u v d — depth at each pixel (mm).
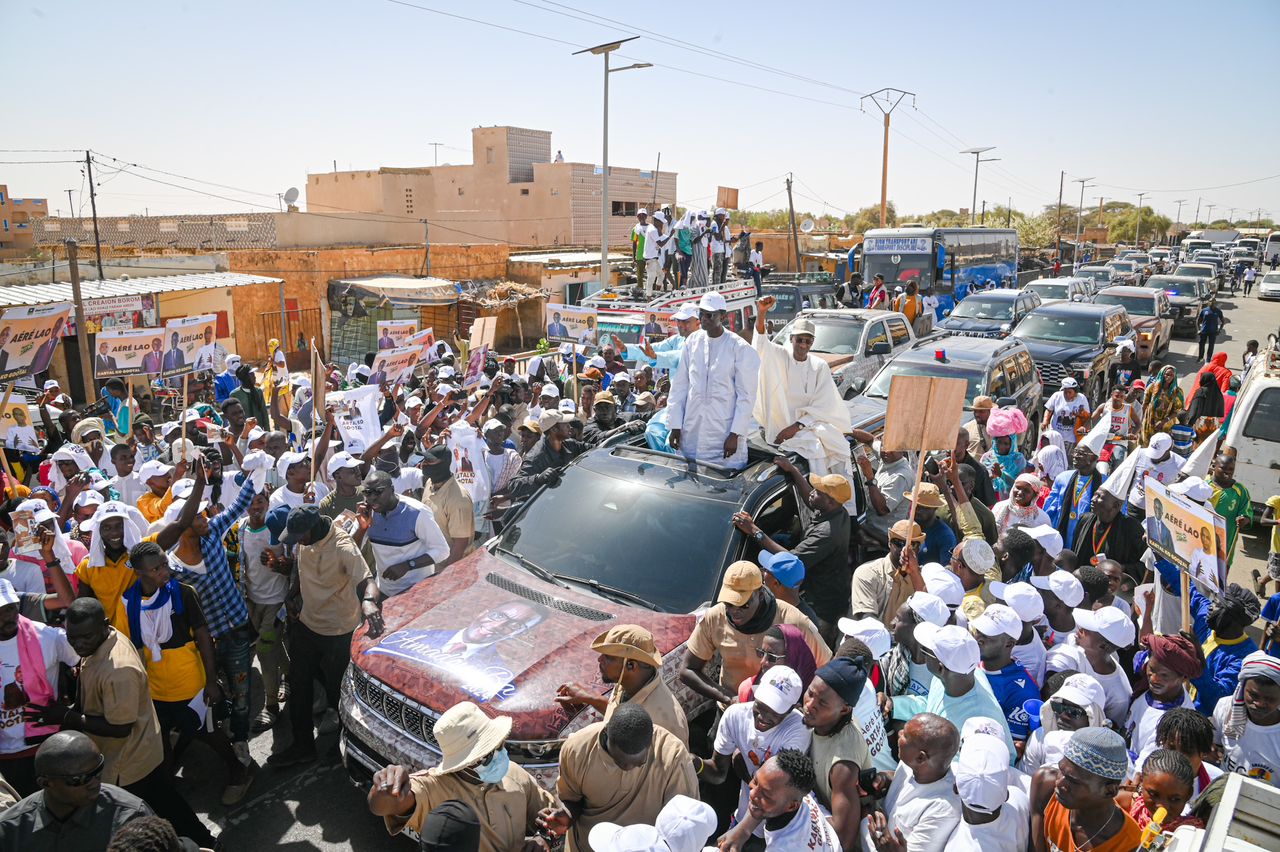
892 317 13969
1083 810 2959
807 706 3322
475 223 41250
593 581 5035
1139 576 6254
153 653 4504
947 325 18922
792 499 5781
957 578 4629
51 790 3039
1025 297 20062
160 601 4496
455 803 2924
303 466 5816
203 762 5273
